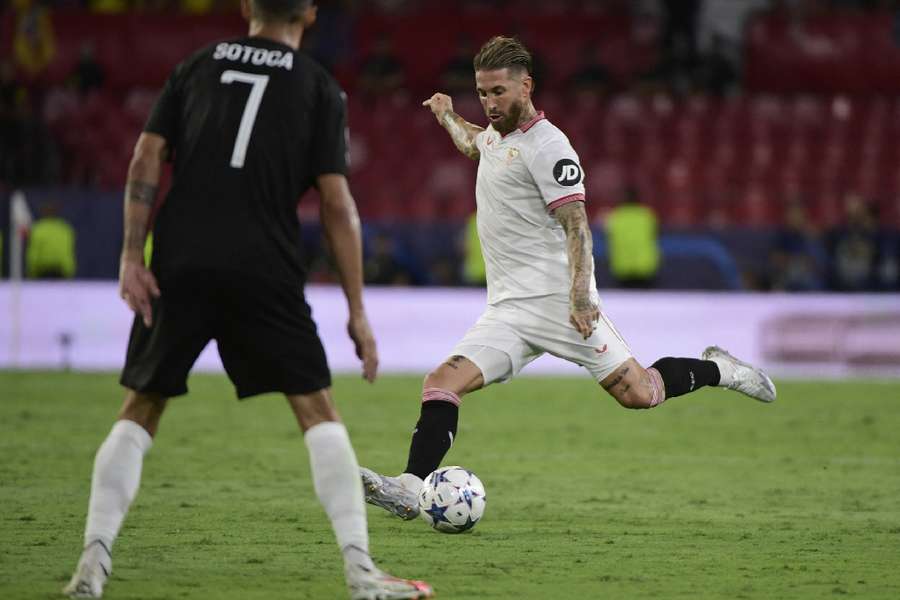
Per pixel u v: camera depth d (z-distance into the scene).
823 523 24.11
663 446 35.94
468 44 82.00
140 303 16.66
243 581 18.36
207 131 16.92
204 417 40.97
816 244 67.31
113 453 17.14
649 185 77.38
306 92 17.12
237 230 16.66
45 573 18.58
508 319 23.58
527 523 23.89
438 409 23.25
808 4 94.75
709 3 94.44
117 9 90.81
